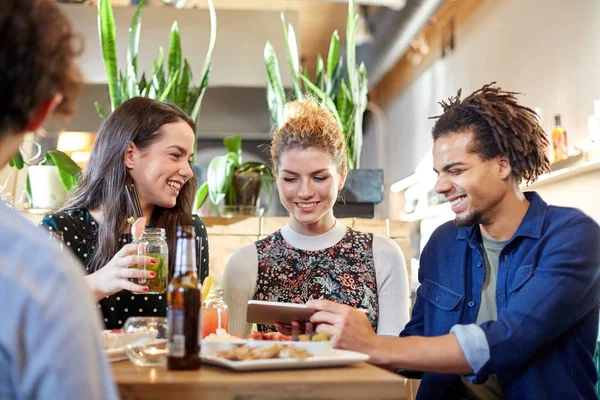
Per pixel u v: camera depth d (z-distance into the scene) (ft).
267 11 14.32
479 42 17.81
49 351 2.09
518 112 5.43
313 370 3.63
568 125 12.96
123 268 4.72
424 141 22.02
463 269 5.70
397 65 24.58
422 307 6.05
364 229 8.82
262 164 9.74
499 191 5.35
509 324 4.77
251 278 6.63
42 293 2.12
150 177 6.09
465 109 5.44
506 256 5.40
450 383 5.54
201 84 9.73
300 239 6.71
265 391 3.20
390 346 4.59
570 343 5.12
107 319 5.94
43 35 2.47
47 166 9.18
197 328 3.67
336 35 10.92
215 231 8.86
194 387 3.16
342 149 6.62
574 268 4.93
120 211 6.07
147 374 3.46
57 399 2.08
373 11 17.54
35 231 2.26
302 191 6.31
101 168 6.15
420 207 20.93
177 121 6.27
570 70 12.80
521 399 4.96
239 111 14.85
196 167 12.20
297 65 10.37
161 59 9.95
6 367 2.10
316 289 6.53
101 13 9.35
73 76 2.70
